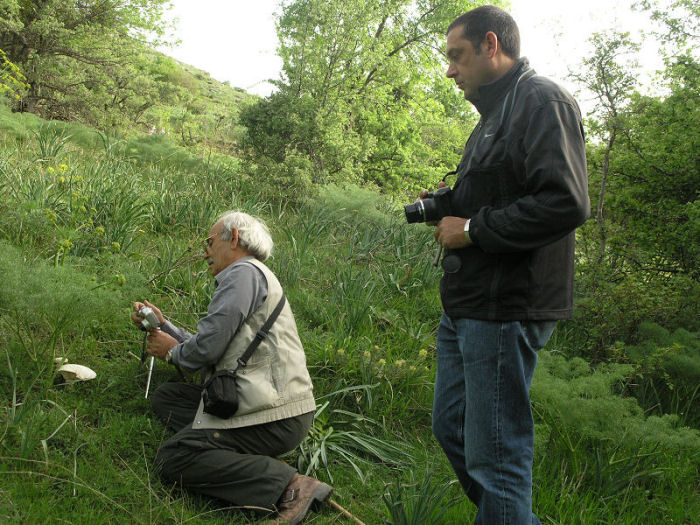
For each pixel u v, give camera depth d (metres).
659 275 5.32
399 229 6.48
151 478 2.51
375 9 8.50
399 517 2.46
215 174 7.22
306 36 8.01
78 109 10.40
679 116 5.34
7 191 4.47
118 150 7.13
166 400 2.88
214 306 2.57
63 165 4.71
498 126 2.03
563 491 3.02
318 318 4.34
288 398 2.60
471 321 2.05
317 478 2.87
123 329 3.45
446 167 14.37
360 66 8.30
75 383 2.97
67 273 3.02
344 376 3.63
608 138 5.43
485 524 2.03
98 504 2.29
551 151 1.85
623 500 3.10
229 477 2.44
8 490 2.20
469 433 2.06
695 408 4.20
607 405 3.25
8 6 9.20
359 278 4.91
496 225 1.91
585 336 4.89
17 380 2.86
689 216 4.95
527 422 2.04
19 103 9.18
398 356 4.05
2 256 3.01
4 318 3.10
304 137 7.77
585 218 1.89
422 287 5.43
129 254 4.32
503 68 2.08
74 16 10.53
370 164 12.50
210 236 2.84
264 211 6.62
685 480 3.35
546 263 2.00
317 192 7.27
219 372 2.50
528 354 2.06
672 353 4.12
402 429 3.45
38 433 2.53
